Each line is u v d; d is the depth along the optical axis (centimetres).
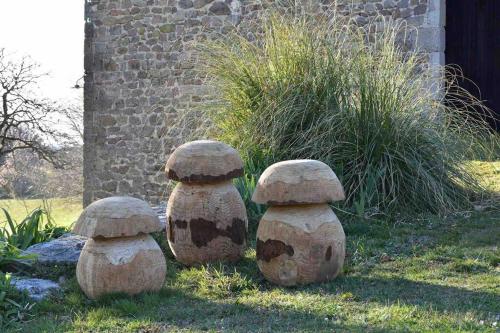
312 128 647
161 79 1162
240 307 412
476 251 506
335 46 713
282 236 447
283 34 718
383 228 583
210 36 1124
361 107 643
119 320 400
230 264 510
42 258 531
